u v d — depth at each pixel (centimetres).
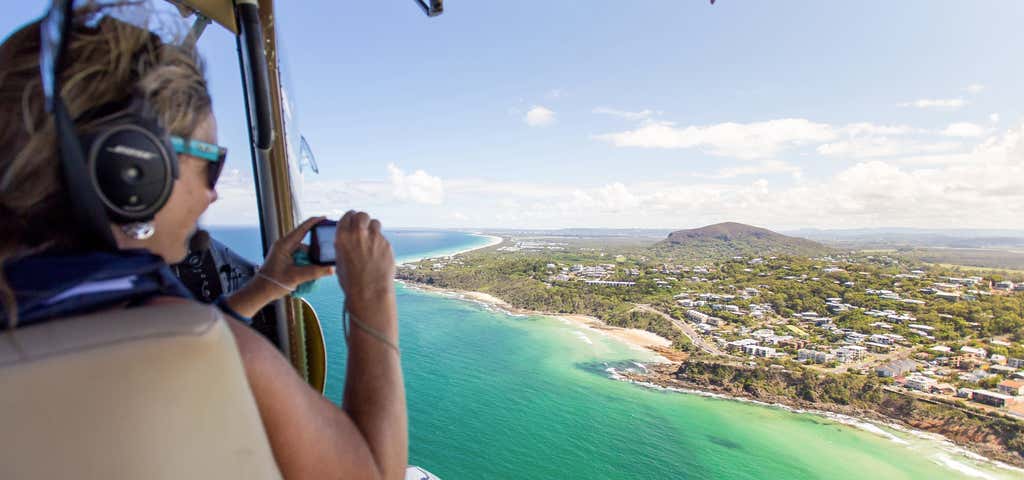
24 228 42
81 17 45
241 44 164
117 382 35
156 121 46
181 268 158
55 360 34
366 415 56
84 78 42
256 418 42
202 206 56
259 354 46
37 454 35
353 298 61
